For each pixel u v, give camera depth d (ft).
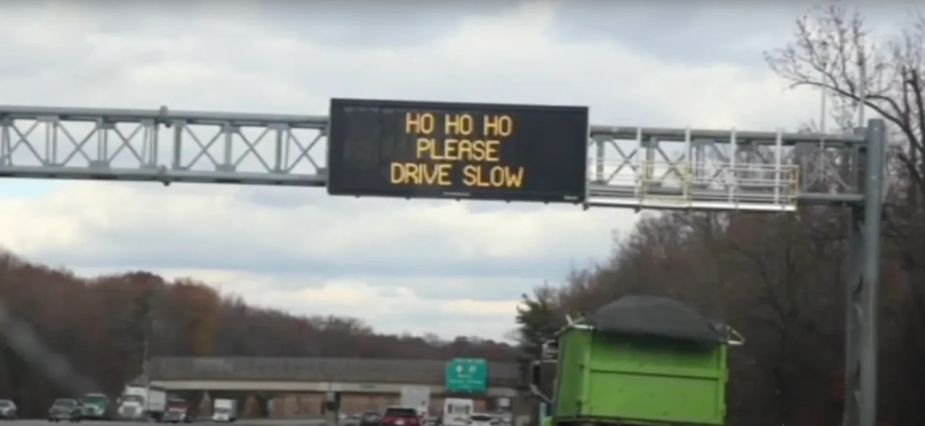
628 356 79.56
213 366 378.12
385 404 553.23
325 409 467.11
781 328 189.16
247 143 125.18
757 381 199.21
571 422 81.76
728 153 124.88
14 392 192.75
